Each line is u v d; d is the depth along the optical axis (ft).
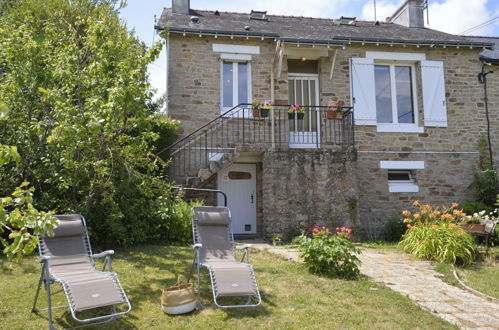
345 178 31.12
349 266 19.62
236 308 14.88
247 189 34.27
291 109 32.37
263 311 14.66
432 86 36.73
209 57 34.06
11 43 20.80
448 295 17.80
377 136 35.70
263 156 31.14
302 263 21.35
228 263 16.07
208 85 33.78
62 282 12.69
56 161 22.68
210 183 33.47
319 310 14.93
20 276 17.24
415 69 37.58
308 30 38.55
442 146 36.45
